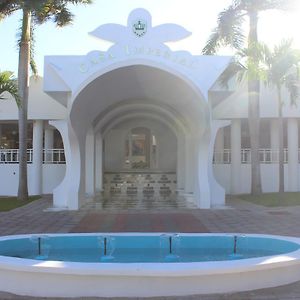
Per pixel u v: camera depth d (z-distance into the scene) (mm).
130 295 6680
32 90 27016
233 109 26516
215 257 9570
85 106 19219
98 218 16906
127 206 20641
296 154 26953
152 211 18953
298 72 20797
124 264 6887
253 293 6824
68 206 19531
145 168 34281
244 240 10062
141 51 17891
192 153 24469
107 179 29891
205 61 18578
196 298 6586
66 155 20391
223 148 29266
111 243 10078
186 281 6734
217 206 20516
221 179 27594
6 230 14109
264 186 27281
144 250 10102
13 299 6672
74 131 18969
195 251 10141
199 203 20000
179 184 27891
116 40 17891
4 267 6969
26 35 22172
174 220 16344
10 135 33281
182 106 21625
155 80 19109
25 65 22250
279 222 15625
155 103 24172
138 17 17906
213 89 19203
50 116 26938
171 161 34219
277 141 27688
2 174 27609
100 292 6703
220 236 10234
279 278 7246
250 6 22125
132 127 34281
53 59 18438
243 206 20641
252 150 23609
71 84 18359
